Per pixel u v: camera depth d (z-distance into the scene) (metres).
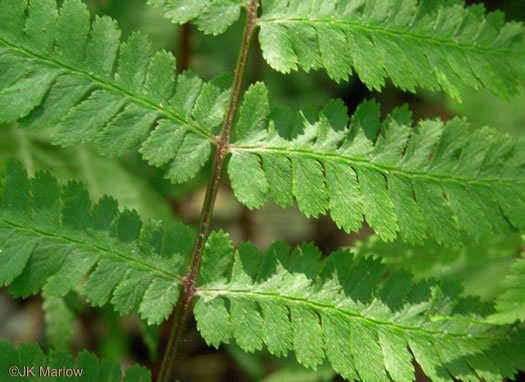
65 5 0.34
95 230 0.34
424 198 0.35
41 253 0.34
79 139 0.34
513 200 0.35
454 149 0.35
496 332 0.34
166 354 0.35
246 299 0.35
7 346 0.33
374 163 0.35
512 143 0.35
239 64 0.35
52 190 0.34
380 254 0.37
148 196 0.40
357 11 0.35
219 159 0.35
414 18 0.35
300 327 0.34
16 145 0.39
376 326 0.34
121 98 0.34
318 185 0.35
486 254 0.37
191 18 0.35
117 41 0.34
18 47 0.34
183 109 0.35
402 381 0.34
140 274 0.35
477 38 0.35
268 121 0.35
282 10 0.35
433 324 0.34
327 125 0.35
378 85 0.35
